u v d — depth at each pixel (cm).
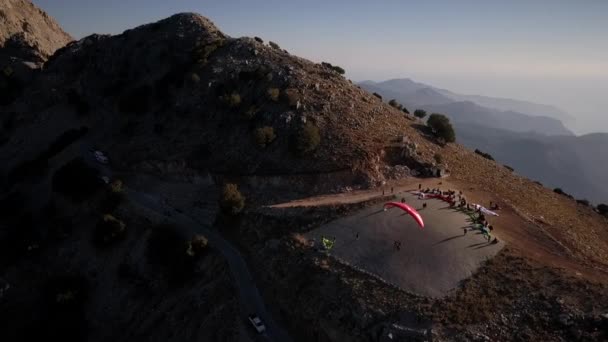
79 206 7150
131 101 8994
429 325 3912
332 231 5344
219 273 5509
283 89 7969
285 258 5206
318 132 6944
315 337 4388
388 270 4584
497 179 7362
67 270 6425
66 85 10744
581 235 5566
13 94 11144
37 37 13800
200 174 7094
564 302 3906
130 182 7394
